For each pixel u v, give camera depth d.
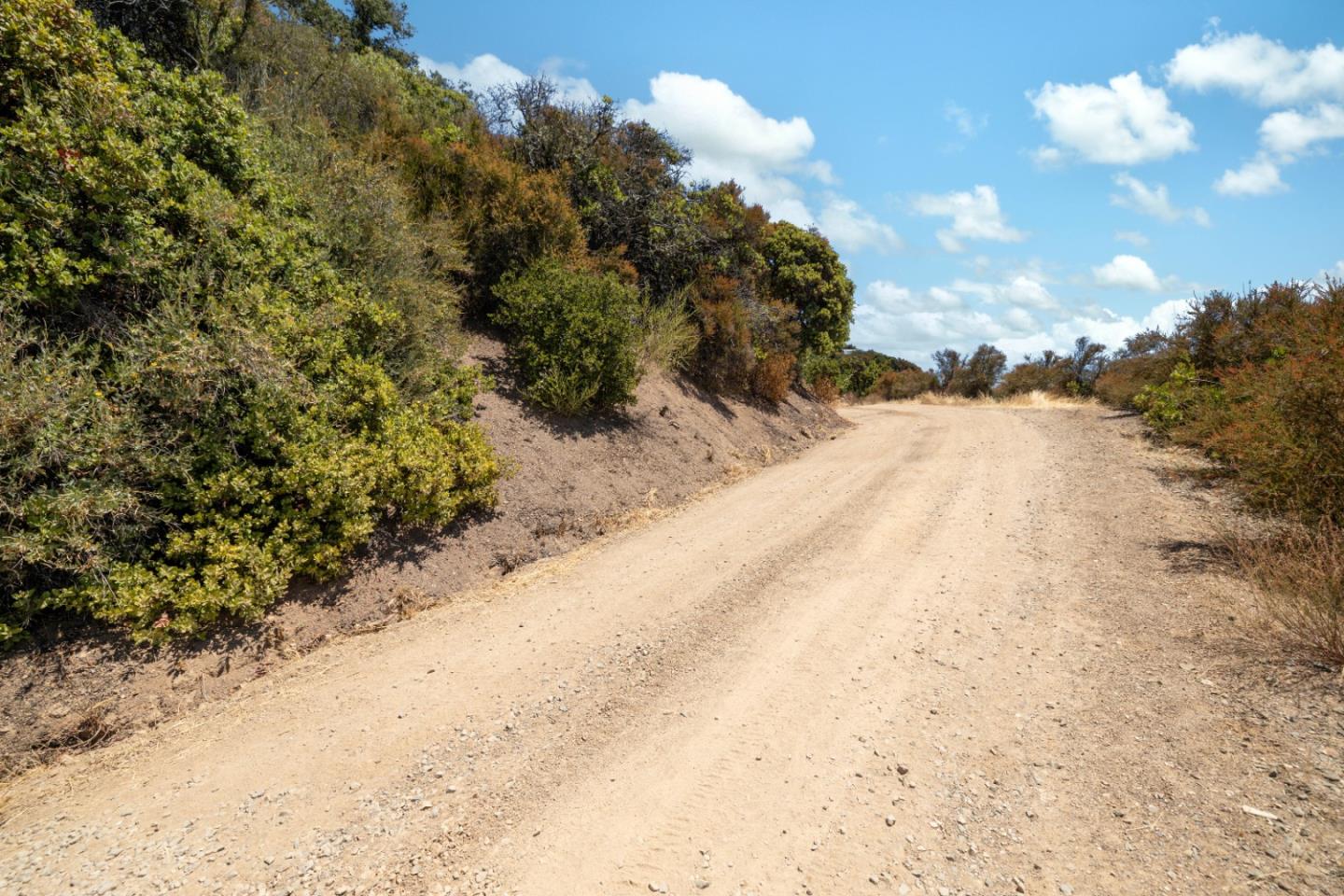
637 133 12.77
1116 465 9.52
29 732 3.53
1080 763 3.15
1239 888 2.36
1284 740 3.11
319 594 4.98
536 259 9.41
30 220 4.22
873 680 4.06
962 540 6.70
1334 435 5.01
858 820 2.86
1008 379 27.42
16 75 4.40
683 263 12.98
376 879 2.58
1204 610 4.54
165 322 4.54
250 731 3.70
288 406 4.96
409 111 11.39
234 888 2.55
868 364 38.38
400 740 3.54
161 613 4.18
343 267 6.62
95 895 2.53
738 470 10.25
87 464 3.96
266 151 6.50
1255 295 11.08
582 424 8.80
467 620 5.11
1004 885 2.48
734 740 3.49
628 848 2.73
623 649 4.56
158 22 7.65
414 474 5.60
